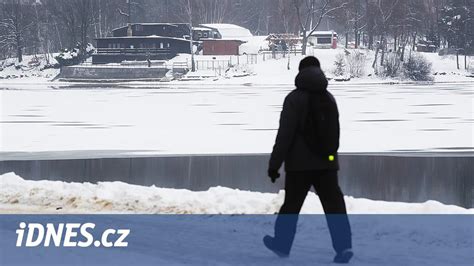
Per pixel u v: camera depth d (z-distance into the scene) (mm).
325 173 14406
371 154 47531
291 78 192875
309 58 14758
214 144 54750
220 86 172500
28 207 22062
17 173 37250
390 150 50688
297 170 14305
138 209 21281
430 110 93062
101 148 51781
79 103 108875
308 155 14281
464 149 51375
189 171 38438
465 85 170500
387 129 68188
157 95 131625
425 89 149875
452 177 36438
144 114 87688
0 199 23125
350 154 47562
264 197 21906
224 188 23203
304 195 14578
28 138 59688
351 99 115812
